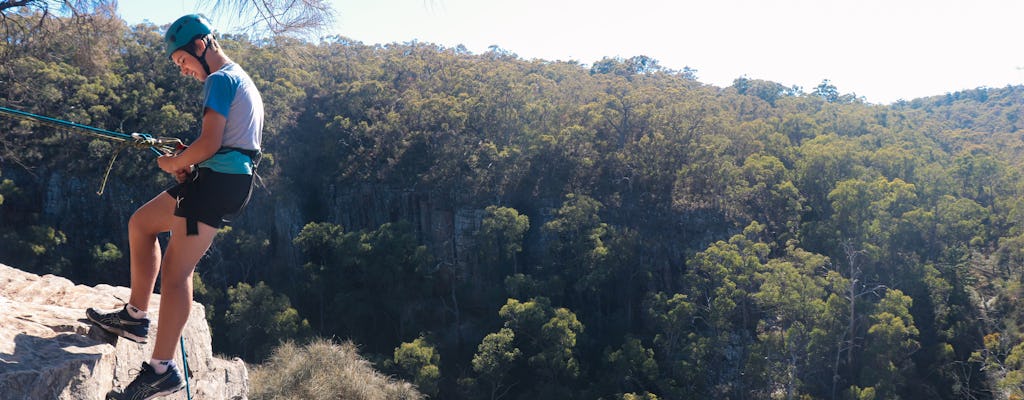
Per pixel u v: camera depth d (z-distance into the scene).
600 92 63.22
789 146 54.50
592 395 34.66
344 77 60.78
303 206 51.19
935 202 48.22
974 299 42.50
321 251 46.47
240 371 5.72
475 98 53.50
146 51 46.72
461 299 46.81
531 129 52.47
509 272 47.62
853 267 40.69
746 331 36.78
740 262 37.50
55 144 41.22
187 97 44.97
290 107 52.44
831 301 35.03
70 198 43.16
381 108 55.72
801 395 32.81
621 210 48.50
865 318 36.19
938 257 44.09
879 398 32.53
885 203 43.38
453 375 39.72
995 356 36.06
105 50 11.93
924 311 41.31
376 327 43.50
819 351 33.84
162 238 36.38
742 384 34.75
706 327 40.16
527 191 49.53
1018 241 43.28
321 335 41.75
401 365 33.78
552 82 66.50
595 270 41.47
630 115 53.53
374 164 51.91
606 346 40.31
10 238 39.12
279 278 46.75
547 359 34.75
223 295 41.25
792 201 45.91
